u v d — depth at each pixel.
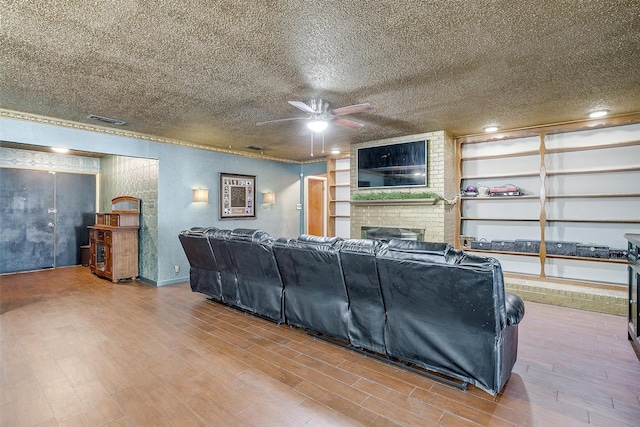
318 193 8.91
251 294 3.82
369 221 6.00
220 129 5.00
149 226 5.76
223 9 2.00
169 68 2.85
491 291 2.02
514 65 2.78
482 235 5.57
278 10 2.01
